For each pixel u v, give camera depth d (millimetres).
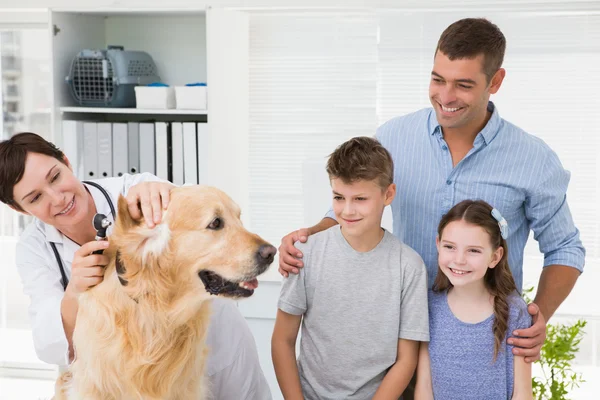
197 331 1538
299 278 1772
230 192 3715
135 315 1459
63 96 3682
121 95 3670
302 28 3766
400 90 3721
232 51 3615
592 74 3537
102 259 1465
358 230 1692
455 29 1736
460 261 1714
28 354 4168
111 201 1785
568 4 3410
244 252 1478
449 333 1771
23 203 1598
